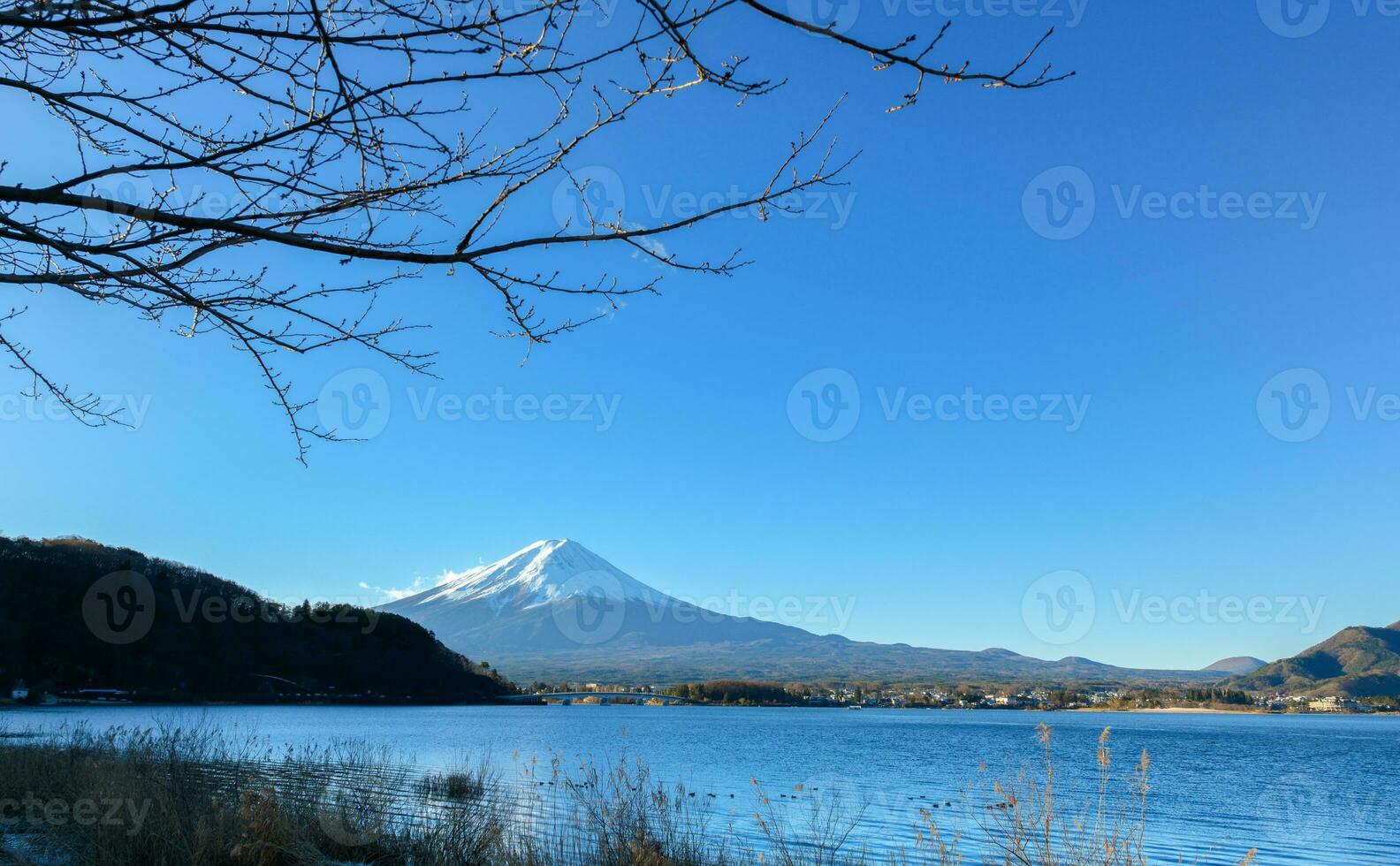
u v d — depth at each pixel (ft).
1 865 29.50
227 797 37.91
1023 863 25.31
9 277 8.91
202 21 8.32
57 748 56.29
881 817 70.49
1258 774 153.69
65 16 8.12
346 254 8.90
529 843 32.50
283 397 10.80
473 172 9.57
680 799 39.32
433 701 366.63
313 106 9.31
